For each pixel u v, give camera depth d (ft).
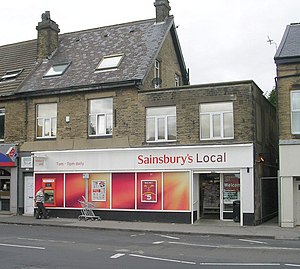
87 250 39.78
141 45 79.00
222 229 57.77
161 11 83.71
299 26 72.08
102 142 71.92
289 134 61.11
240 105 63.62
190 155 65.46
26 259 34.73
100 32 88.17
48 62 85.05
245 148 62.34
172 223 65.41
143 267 31.53
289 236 51.47
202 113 66.13
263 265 32.22
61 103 75.97
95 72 75.97
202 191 69.31
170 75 84.84
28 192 78.28
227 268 31.12
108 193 70.69
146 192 68.03
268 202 70.95
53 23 87.56
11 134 79.92
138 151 68.90
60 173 74.54
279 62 62.03
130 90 70.64
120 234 54.29
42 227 62.54
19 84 81.00
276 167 80.02
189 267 31.53
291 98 61.67
